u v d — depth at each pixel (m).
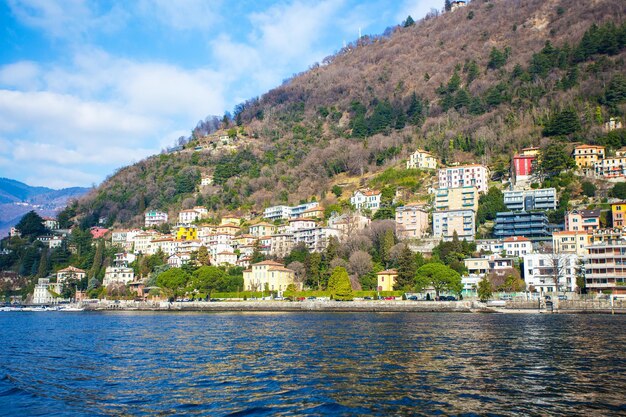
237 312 193.00
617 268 179.12
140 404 45.84
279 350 76.94
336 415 41.03
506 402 44.03
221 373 59.00
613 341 83.12
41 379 57.91
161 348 82.56
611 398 45.25
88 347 86.38
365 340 87.19
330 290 198.50
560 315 149.00
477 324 118.12
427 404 43.66
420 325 116.50
